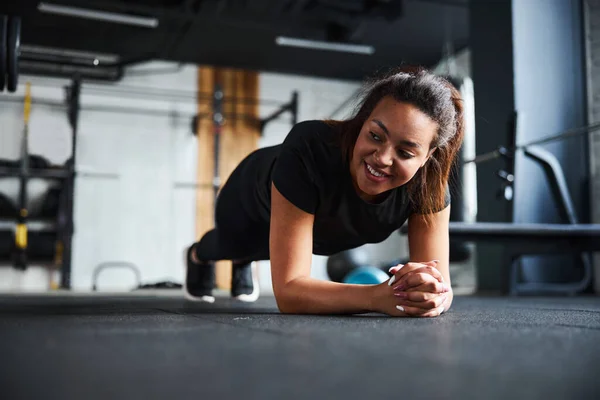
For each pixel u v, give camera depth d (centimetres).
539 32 529
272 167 153
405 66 128
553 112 525
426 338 82
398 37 703
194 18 613
